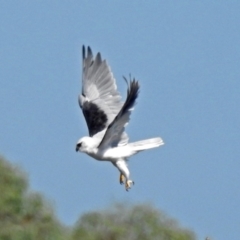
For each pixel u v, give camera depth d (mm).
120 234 13633
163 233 13977
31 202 13109
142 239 13891
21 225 12742
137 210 14023
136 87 16719
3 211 12930
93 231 13625
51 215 13086
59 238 12844
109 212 13945
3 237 12484
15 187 13211
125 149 17469
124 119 17109
